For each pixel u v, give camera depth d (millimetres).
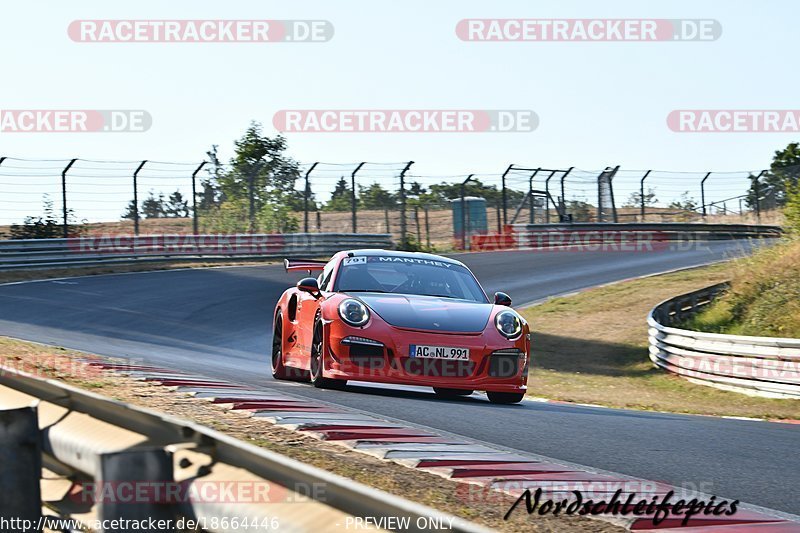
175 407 19297
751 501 14969
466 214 118625
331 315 25328
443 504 12828
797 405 39375
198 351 42469
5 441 9656
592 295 77000
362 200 105375
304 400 22422
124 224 121750
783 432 24094
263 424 17938
